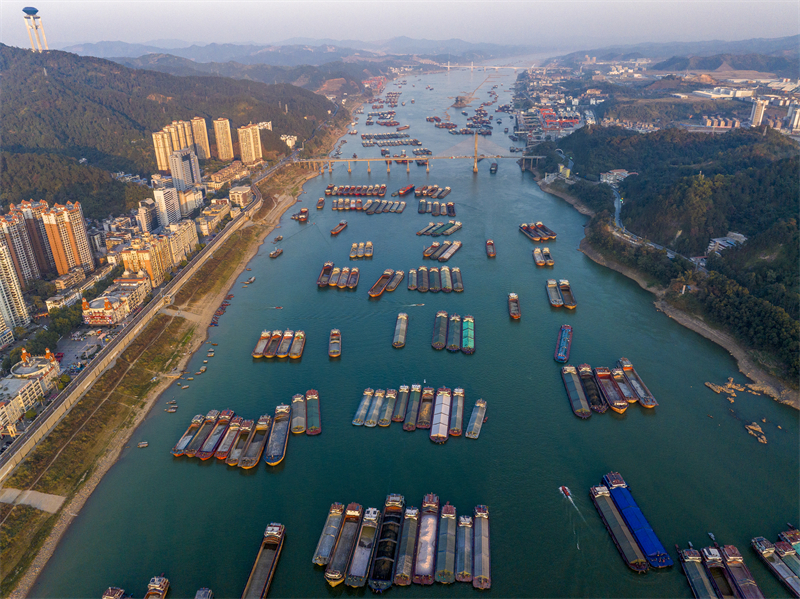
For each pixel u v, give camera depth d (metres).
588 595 164.38
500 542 181.25
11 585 171.12
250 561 177.25
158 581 166.00
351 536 181.62
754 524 186.25
